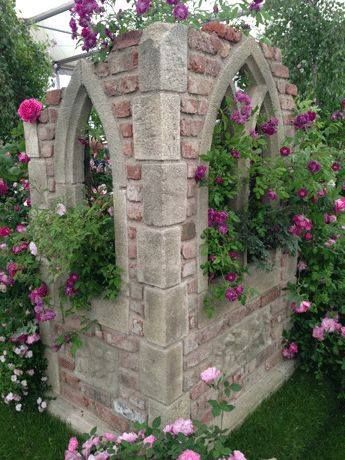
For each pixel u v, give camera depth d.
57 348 2.39
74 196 2.21
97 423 2.34
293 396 2.67
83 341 2.34
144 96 1.64
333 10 4.09
